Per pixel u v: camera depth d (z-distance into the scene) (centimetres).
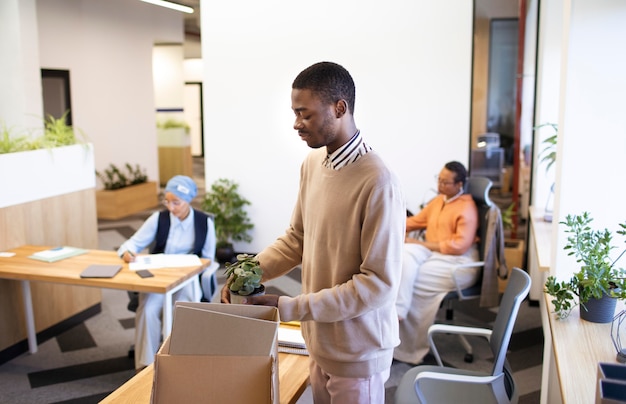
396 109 557
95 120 881
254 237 625
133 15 952
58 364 379
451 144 550
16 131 667
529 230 531
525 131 564
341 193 168
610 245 259
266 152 608
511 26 568
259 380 154
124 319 459
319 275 177
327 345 174
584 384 175
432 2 537
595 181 259
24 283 386
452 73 541
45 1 782
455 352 396
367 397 175
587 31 250
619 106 252
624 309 238
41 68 780
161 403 155
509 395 229
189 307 165
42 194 413
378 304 161
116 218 854
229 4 595
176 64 1148
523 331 429
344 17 561
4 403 329
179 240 368
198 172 1365
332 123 163
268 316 163
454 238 389
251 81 602
